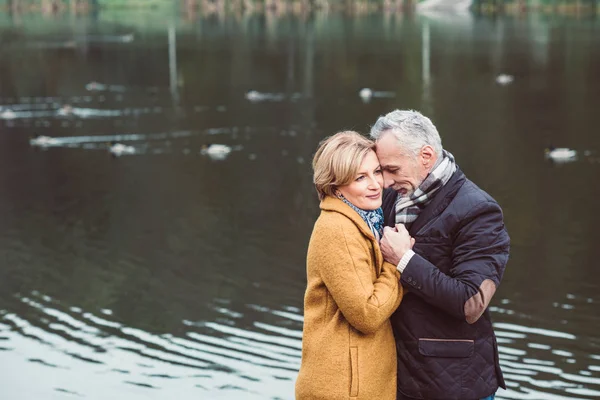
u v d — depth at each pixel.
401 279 3.96
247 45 45.47
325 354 3.98
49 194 16.58
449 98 27.69
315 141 21.30
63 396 8.24
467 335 4.05
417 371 4.07
